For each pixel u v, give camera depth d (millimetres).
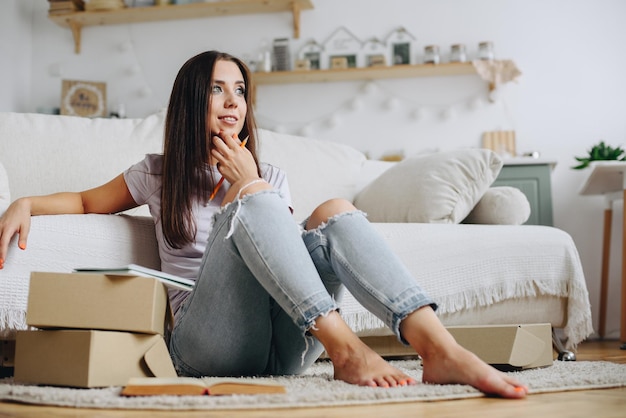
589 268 3838
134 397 1044
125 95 4320
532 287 2049
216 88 1525
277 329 1350
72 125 2428
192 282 1316
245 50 4238
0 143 2301
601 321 3621
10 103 4141
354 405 1026
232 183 1345
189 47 4293
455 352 1145
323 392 1062
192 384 1071
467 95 4051
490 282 2006
